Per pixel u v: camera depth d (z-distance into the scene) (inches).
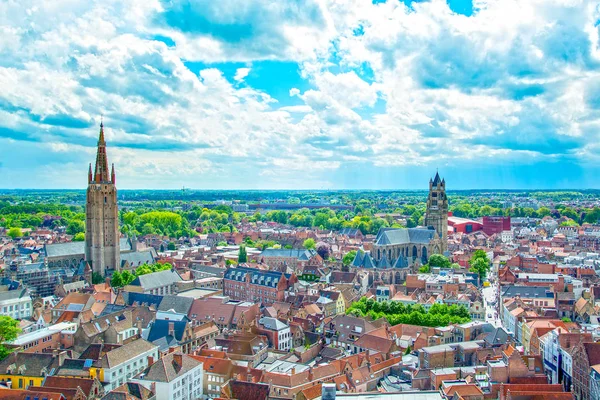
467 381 7071.9
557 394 6067.9
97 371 7337.6
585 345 6988.2
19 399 6358.3
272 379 7480.3
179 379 7288.4
